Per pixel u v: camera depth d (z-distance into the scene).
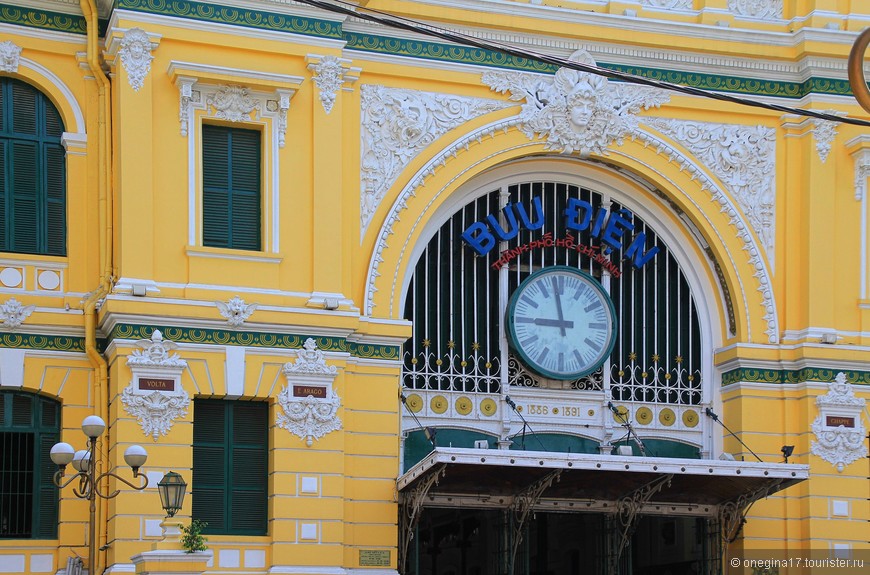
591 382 36.19
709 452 36.75
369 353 33.66
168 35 32.44
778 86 37.31
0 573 31.20
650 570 41.03
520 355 35.22
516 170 36.12
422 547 43.44
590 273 36.53
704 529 36.47
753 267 36.72
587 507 35.25
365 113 34.41
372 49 34.47
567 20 35.66
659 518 40.72
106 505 31.67
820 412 36.09
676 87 26.95
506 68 35.41
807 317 36.44
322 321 32.59
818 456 35.97
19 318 31.89
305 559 31.84
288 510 31.91
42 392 32.06
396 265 34.12
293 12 33.31
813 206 36.75
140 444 31.11
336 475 32.38
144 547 30.73
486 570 41.56
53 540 31.69
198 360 31.86
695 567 38.56
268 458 32.44
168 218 32.19
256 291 32.44
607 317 36.12
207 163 32.88
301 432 32.28
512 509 34.56
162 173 32.28
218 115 32.78
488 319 35.53
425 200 34.59
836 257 36.91
